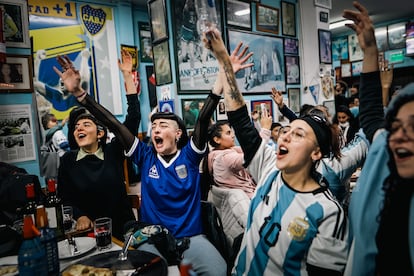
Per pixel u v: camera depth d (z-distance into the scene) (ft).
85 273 3.28
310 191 3.36
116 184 6.03
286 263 3.23
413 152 2.15
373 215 2.47
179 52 8.63
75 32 13.14
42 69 12.32
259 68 10.98
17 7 7.27
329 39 13.80
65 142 11.34
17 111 7.41
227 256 5.27
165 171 5.43
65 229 4.95
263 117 6.27
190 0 8.86
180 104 8.73
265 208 3.60
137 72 14.96
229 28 9.80
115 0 14.03
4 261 3.83
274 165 3.99
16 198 4.89
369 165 2.66
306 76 12.78
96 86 13.79
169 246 4.45
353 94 16.94
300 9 12.60
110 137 10.59
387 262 2.33
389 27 20.52
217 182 6.82
